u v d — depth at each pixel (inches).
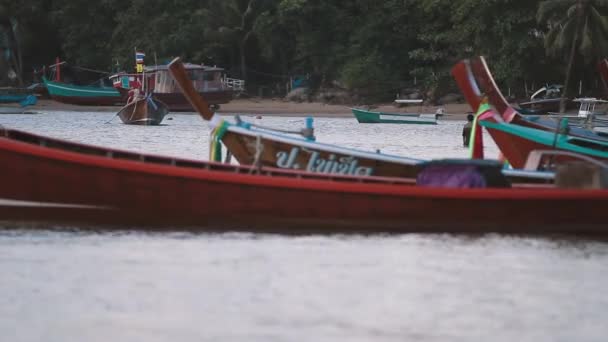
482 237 2308.1
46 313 1674.5
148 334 1576.0
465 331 1612.9
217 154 2566.4
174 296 1774.1
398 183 2370.8
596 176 2313.0
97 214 2340.1
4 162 2257.6
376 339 1567.4
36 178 2274.9
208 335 1573.6
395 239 2276.1
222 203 2294.5
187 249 2137.1
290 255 2090.3
